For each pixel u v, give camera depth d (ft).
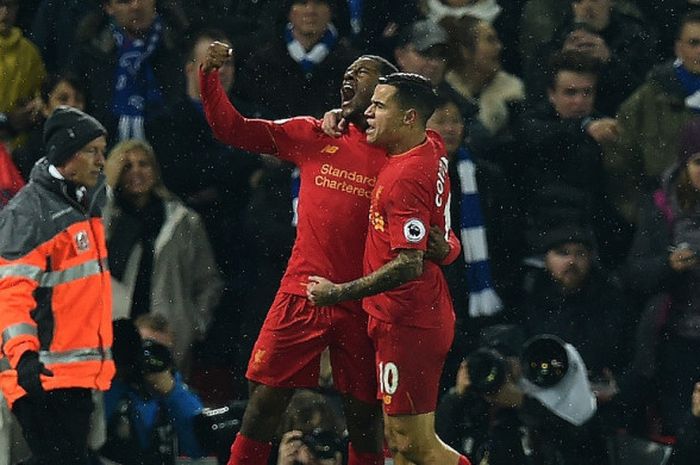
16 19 119.24
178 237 110.32
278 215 111.34
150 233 110.01
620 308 109.91
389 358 79.66
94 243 90.84
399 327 79.30
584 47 117.08
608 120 115.75
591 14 119.44
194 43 115.03
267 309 111.04
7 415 94.07
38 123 116.78
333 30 115.85
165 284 109.81
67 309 89.97
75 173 89.66
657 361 108.88
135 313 109.29
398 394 79.82
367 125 80.84
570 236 109.60
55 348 89.97
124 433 96.94
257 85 114.93
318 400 95.81
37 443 90.63
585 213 113.39
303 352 81.92
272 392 82.53
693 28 115.85
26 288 88.17
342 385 82.79
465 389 98.07
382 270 77.41
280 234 110.93
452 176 112.27
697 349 108.58
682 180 112.37
